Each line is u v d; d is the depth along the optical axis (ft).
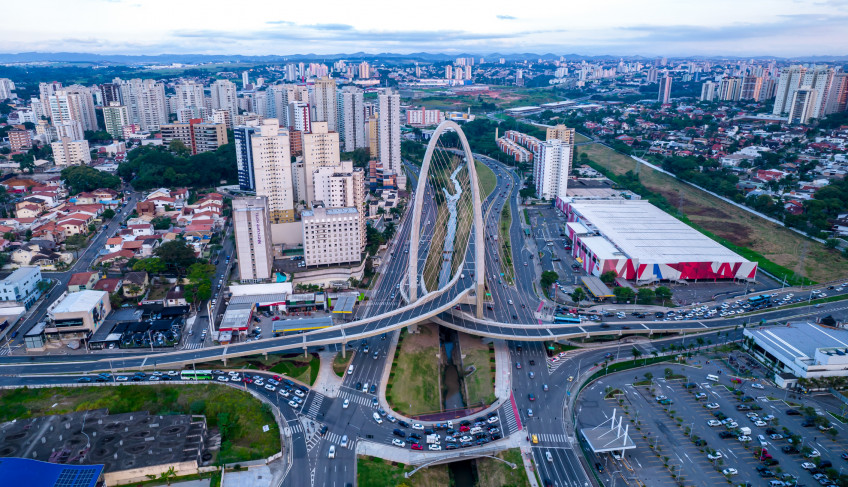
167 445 621.31
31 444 609.01
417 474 627.46
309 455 644.69
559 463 644.27
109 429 641.40
